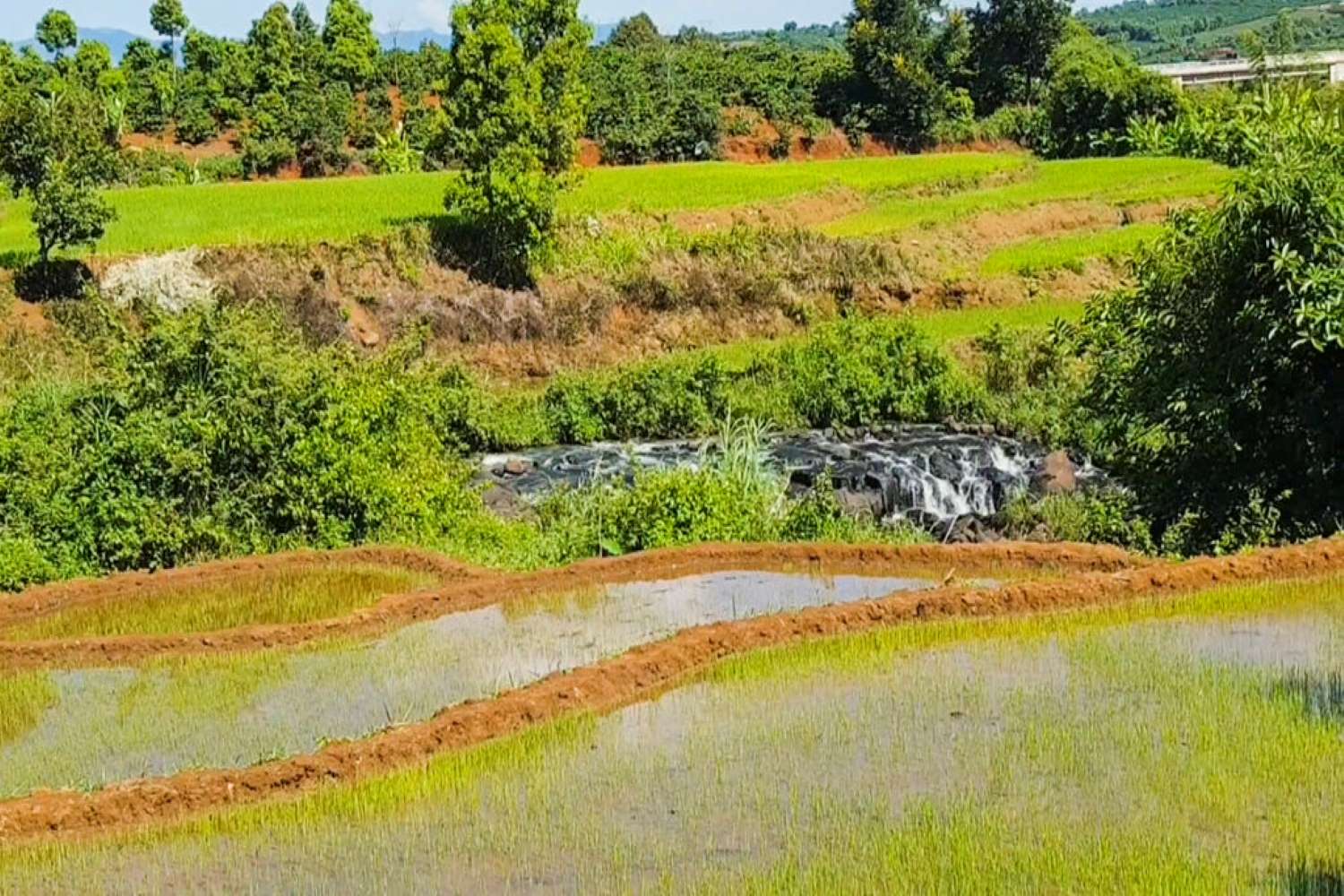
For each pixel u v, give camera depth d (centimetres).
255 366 1744
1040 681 1064
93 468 1667
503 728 994
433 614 1380
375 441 1797
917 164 5934
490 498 2286
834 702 1035
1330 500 1535
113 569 1656
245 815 865
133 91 6775
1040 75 8106
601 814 841
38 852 822
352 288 3491
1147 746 909
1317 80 2370
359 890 755
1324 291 1405
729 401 3019
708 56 7581
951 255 4325
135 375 1739
